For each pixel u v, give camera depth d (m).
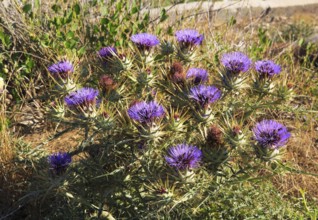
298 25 1.69
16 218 0.79
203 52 1.08
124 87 0.74
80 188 0.69
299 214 0.79
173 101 0.70
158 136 0.64
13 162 0.79
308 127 1.07
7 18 1.11
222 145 0.64
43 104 1.03
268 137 0.64
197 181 0.64
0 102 1.05
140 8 1.22
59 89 0.74
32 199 0.73
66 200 0.73
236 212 0.72
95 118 0.66
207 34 1.26
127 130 0.65
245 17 1.69
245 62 0.71
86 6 1.17
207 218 0.70
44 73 1.08
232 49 1.22
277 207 0.75
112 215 0.73
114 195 0.70
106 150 0.66
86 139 0.67
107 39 1.09
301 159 0.97
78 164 0.77
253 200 0.73
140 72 0.72
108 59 0.77
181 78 0.70
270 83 0.73
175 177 0.62
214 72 1.02
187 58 0.78
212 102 0.67
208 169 0.66
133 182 0.69
